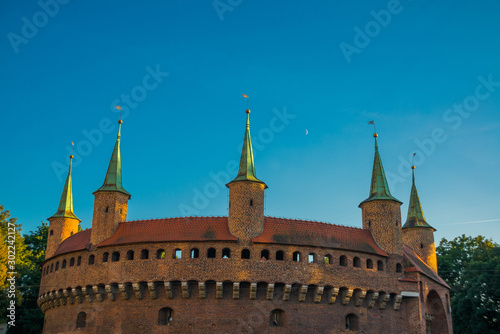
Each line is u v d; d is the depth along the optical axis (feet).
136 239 199.72
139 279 193.57
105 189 215.51
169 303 192.85
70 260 215.31
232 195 203.41
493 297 287.48
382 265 213.25
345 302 200.44
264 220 203.51
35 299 295.07
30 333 289.33
